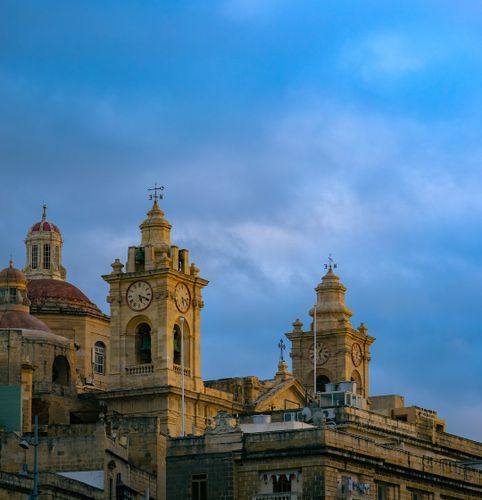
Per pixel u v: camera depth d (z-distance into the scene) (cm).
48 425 16650
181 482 14038
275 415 16550
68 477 13700
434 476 15112
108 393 19050
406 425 17750
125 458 15025
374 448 14362
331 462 13662
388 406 19738
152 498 15438
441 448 17912
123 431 15925
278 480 13725
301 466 13638
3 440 14200
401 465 14662
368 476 14150
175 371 19350
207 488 13938
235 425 14562
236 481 13862
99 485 13938
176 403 19050
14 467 14112
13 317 19375
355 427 16412
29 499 11900
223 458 13925
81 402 18862
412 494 14862
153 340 19375
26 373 17138
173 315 19500
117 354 19512
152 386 19050
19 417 15962
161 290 19450
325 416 16075
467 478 15725
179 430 18988
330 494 13575
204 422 19288
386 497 14462
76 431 16112
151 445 15812
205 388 19675
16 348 17175
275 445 13788
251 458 13825
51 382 18750
